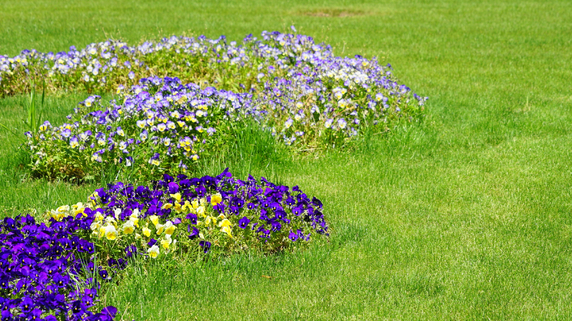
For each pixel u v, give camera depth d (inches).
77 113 267.7
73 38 590.2
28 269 140.7
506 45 610.2
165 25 696.4
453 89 413.4
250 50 406.6
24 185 229.6
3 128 291.7
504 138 305.3
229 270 164.4
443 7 940.0
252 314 147.5
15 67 376.2
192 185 189.9
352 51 564.4
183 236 170.1
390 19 810.2
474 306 150.1
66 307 131.9
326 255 176.9
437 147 291.6
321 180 242.4
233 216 180.5
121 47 392.8
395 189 234.4
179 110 247.6
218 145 252.4
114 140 234.5
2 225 160.9
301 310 148.3
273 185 198.5
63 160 233.5
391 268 171.3
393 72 473.1
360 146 280.5
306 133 277.3
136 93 280.1
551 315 145.3
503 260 174.6
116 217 166.9
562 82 434.9
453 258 176.9
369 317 145.3
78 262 152.5
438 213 211.9
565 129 316.8
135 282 153.9
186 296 153.3
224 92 267.4
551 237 191.6
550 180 241.9
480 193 230.2
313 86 296.5
